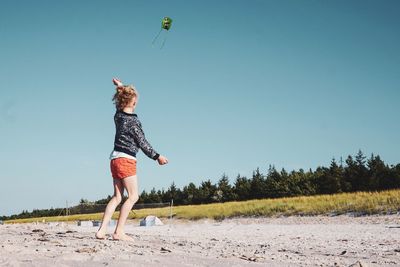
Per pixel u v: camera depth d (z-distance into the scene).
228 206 34.22
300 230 13.84
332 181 62.66
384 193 27.17
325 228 15.39
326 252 4.87
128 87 4.78
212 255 3.56
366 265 3.22
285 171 73.12
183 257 3.15
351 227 15.80
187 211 34.38
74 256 2.83
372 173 61.25
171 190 84.81
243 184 75.19
